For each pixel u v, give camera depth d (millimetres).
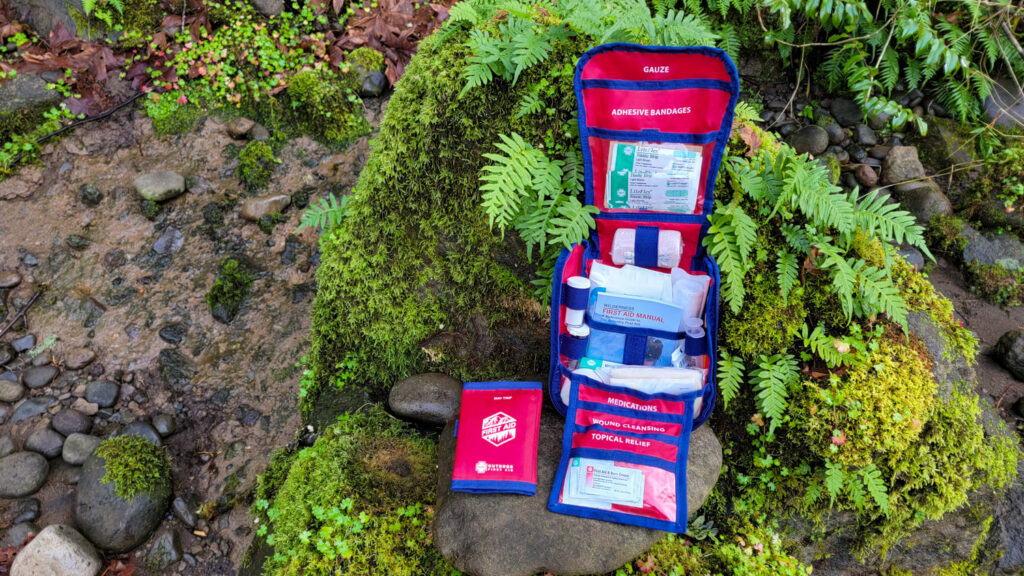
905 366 2420
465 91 2326
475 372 2799
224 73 3736
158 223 3373
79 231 3275
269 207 3447
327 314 2873
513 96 2439
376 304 2783
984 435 2572
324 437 2678
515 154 2281
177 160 3557
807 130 3676
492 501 2166
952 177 3588
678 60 2066
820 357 2430
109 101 3570
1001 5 3451
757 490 2498
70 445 2666
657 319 2246
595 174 2287
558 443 2314
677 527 2123
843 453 2324
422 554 2221
